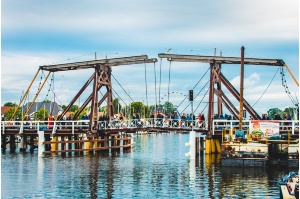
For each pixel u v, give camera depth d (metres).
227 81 50.75
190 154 47.09
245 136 42.88
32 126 55.84
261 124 40.56
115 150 61.25
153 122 52.69
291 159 39.00
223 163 40.19
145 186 32.31
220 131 49.56
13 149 58.72
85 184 33.09
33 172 38.59
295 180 26.23
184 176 36.19
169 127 51.34
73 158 49.53
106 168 41.12
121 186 32.41
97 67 54.84
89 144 54.56
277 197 28.25
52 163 44.75
